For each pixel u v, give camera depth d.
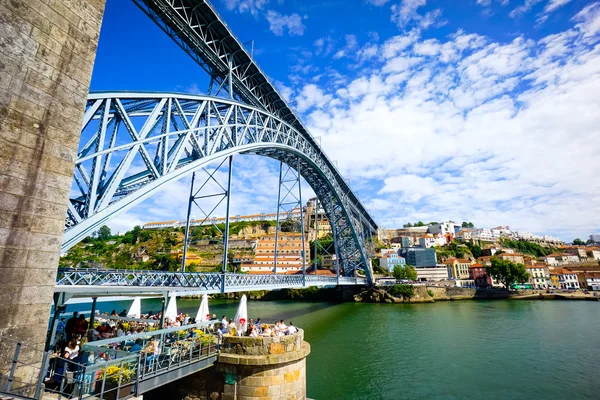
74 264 62.44
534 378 19.16
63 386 7.28
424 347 26.00
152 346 10.09
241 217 124.06
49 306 7.25
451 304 60.25
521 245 155.62
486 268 85.50
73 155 8.11
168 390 13.25
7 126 6.80
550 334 31.36
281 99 32.53
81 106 8.44
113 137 13.93
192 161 18.16
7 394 5.81
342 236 67.75
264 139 29.56
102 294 9.85
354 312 47.47
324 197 54.56
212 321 12.85
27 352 6.68
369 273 66.50
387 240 146.38
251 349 12.54
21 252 6.82
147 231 110.19
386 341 28.00
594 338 29.61
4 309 6.41
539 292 72.31
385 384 17.89
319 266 83.81
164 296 12.45
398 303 61.62
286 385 12.65
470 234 154.75
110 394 8.20
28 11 7.39
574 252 136.88
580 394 16.92
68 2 8.33
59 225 7.63
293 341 13.33
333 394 16.53
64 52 8.12
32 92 7.33
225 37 23.33
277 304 58.84
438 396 16.47
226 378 12.38
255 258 84.06
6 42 6.92
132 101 15.91
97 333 10.60
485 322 38.47
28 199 7.05
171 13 19.22
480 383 18.30
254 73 28.25
